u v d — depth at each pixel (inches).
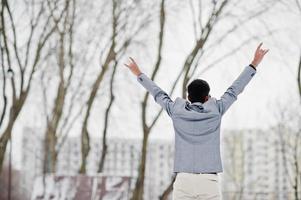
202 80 168.2
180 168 158.1
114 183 547.8
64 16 897.5
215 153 157.8
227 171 2706.7
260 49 171.6
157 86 170.4
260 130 2491.4
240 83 167.2
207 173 156.3
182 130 159.0
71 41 942.4
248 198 986.1
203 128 157.4
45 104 1032.8
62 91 932.0
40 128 1259.8
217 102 161.3
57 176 553.6
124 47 919.0
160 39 845.8
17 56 820.0
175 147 161.8
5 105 816.3
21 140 1574.8
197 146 157.2
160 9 852.0
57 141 987.9
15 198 2498.8
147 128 850.1
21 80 828.0
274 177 2844.5
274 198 965.2
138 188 840.3
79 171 951.0
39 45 853.2
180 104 161.8
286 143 1704.0
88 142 956.0
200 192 155.6
